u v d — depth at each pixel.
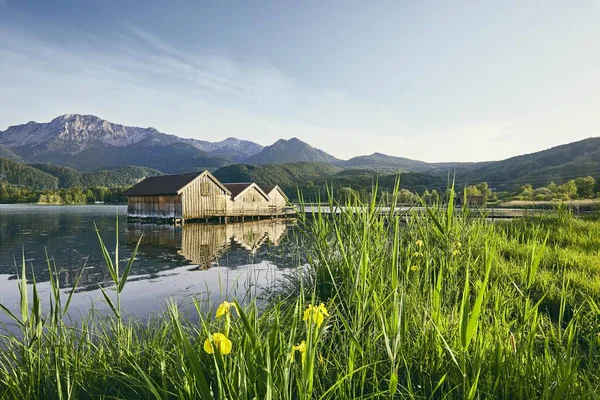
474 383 2.08
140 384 3.02
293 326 2.10
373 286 2.93
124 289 11.16
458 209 6.97
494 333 3.24
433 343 3.18
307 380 1.91
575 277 5.88
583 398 2.35
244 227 37.34
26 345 3.28
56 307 3.16
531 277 3.28
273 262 14.30
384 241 5.07
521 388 2.55
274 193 54.91
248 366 1.82
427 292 4.24
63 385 3.17
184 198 40.44
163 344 3.82
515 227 10.27
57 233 29.55
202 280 12.23
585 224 10.52
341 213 5.54
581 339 3.90
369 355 3.05
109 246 22.03
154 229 34.31
